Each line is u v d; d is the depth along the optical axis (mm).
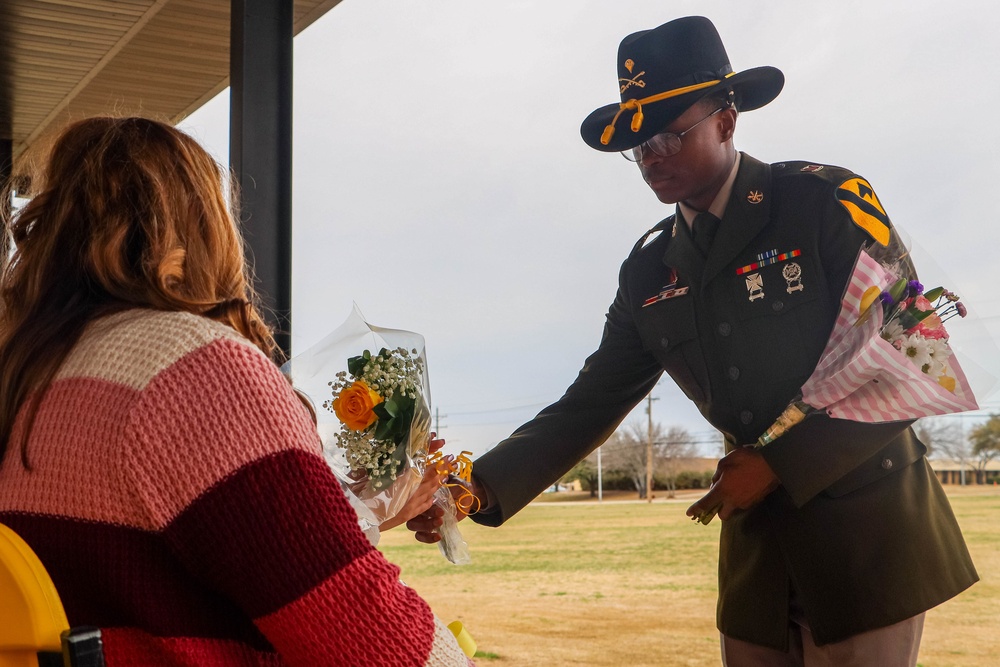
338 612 781
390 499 1409
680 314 1771
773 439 1552
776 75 1747
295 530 784
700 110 1670
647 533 17594
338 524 808
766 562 1691
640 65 1720
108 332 855
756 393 1665
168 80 4289
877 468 1593
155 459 782
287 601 773
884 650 1576
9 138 5043
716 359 1729
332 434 1396
